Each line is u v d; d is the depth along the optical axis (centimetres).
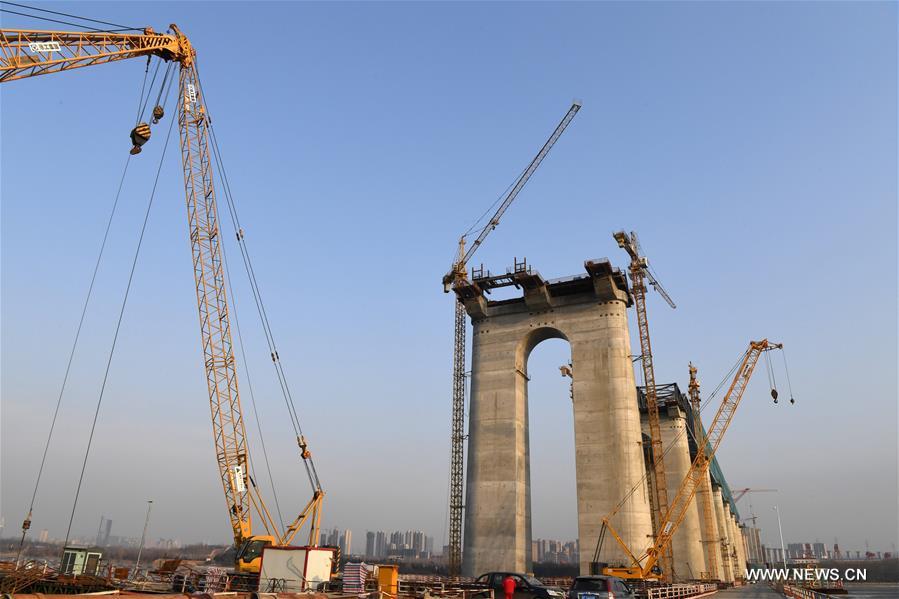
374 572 4184
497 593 3209
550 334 7731
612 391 6881
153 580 4234
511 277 7556
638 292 8938
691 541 9662
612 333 7119
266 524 5372
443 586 4081
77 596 1858
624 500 6425
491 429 7300
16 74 3403
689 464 10612
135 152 4050
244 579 3947
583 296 7456
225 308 5544
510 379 7450
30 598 1747
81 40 3759
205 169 5569
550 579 6562
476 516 6944
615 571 6000
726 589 9650
